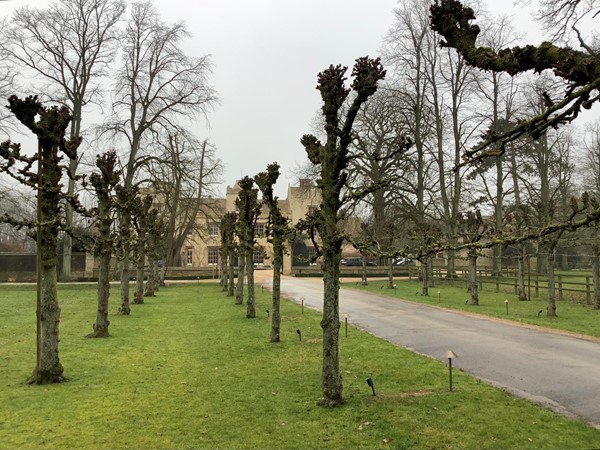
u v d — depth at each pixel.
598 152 39.62
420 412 7.09
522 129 4.32
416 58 35.56
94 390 8.34
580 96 3.89
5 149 9.01
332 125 8.05
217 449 5.87
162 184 35.75
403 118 35.19
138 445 5.99
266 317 17.53
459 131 35.09
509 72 4.40
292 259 49.59
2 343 12.70
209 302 23.61
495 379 9.03
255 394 8.05
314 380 8.89
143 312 19.61
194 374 9.37
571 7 12.41
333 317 7.71
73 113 33.56
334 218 8.01
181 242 46.66
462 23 4.90
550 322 16.23
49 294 9.05
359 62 7.60
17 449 5.86
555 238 18.30
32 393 8.19
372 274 46.50
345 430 6.45
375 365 10.07
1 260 41.66
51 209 9.21
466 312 19.34
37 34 31.83
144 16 34.66
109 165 14.66
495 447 5.84
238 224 20.17
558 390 8.27
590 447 5.82
